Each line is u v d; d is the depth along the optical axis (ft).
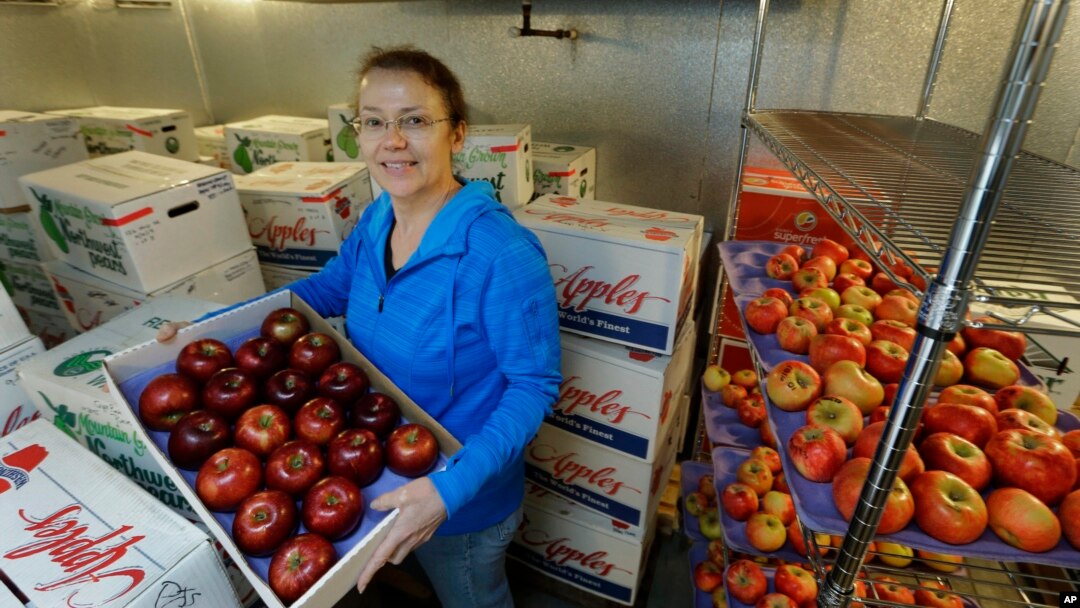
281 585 2.17
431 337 3.06
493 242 2.87
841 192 2.84
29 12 6.81
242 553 2.30
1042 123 5.00
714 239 6.44
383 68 2.79
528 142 5.23
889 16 5.07
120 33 7.61
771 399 3.02
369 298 3.34
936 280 1.71
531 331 2.93
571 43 6.22
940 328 1.71
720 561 4.68
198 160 7.51
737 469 4.42
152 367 2.93
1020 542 2.08
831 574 2.34
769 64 5.57
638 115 6.24
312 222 5.40
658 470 4.67
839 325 3.27
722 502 4.20
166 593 2.38
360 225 3.59
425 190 3.03
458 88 3.01
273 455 2.52
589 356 4.21
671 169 6.33
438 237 2.93
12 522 2.62
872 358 3.05
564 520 4.87
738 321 5.53
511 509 3.57
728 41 5.60
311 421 2.70
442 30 6.80
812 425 2.64
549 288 3.01
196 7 8.10
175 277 4.78
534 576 5.36
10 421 3.68
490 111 6.94
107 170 5.05
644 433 4.21
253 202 5.47
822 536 3.84
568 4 6.07
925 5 4.94
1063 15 1.34
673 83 5.96
